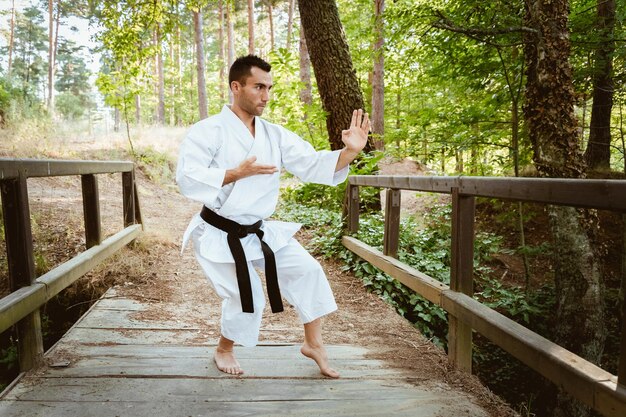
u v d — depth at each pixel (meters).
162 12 9.97
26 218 2.65
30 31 39.53
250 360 2.92
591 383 1.73
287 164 2.64
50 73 24.83
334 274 5.07
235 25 28.25
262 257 2.50
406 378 2.72
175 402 2.34
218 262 2.41
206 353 3.01
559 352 1.96
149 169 11.12
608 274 7.07
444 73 6.47
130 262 4.86
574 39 5.50
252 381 2.61
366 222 5.90
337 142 7.45
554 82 4.50
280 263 2.59
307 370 2.79
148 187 10.33
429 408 2.36
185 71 33.47
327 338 3.38
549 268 7.38
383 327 3.64
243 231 2.46
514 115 5.78
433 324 4.50
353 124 2.56
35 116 10.93
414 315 4.62
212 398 2.40
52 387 2.47
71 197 7.20
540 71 4.56
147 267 5.00
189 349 3.07
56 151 9.67
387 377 2.72
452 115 6.33
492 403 2.44
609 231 7.79
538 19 4.50
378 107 13.91
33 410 2.23
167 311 3.86
